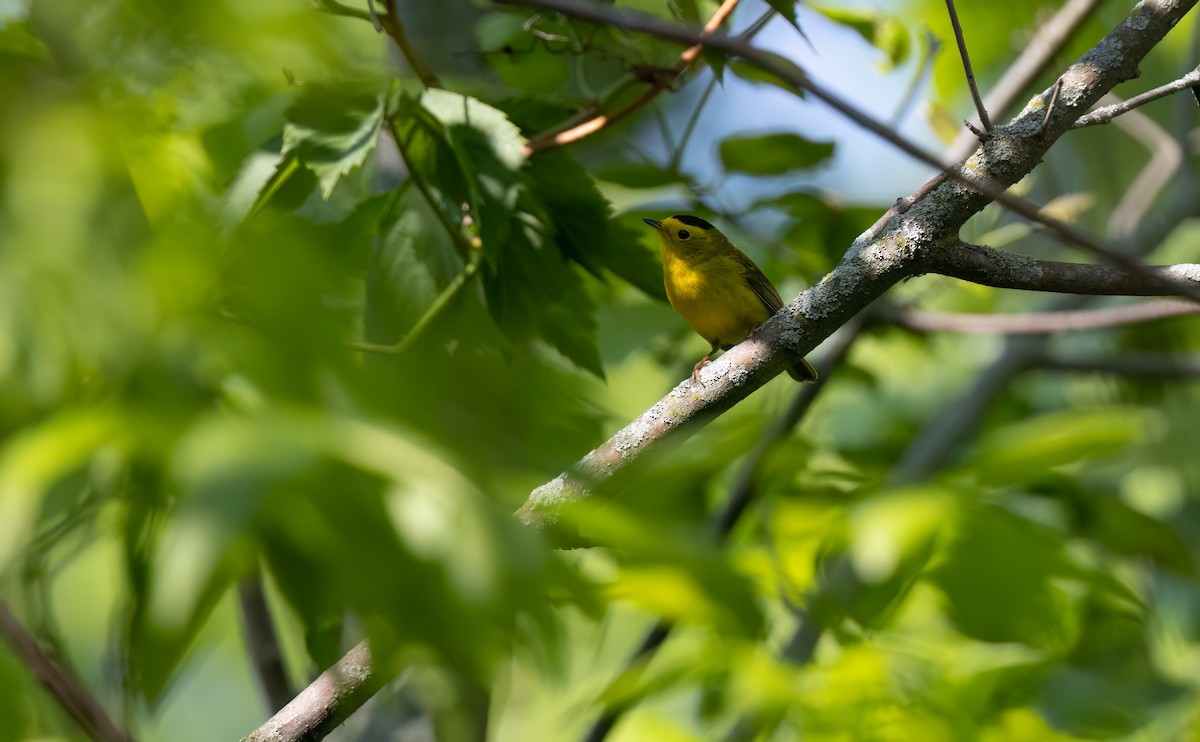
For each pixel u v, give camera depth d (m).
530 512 5.92
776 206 11.20
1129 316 12.38
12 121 3.72
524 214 8.47
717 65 8.79
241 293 3.81
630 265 8.77
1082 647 11.27
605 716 9.62
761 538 10.50
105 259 3.60
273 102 8.20
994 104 13.18
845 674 9.13
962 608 9.27
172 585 3.04
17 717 4.03
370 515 3.36
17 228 3.53
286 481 3.24
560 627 3.85
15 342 3.48
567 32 9.98
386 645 3.81
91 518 4.07
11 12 5.09
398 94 7.31
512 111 9.06
